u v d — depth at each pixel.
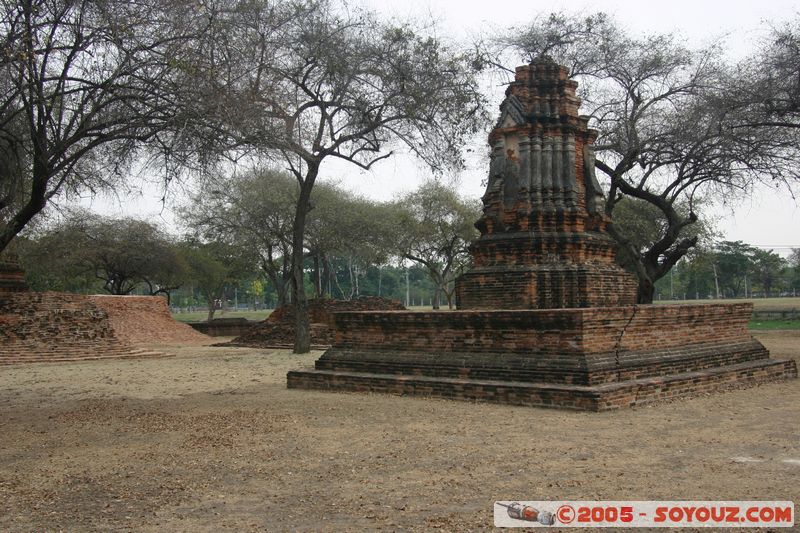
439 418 11.39
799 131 23.80
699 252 47.41
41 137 12.55
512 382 12.81
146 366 24.17
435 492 7.32
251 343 35.22
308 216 43.72
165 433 10.77
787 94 22.44
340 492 7.41
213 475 8.18
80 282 56.44
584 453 8.81
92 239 48.47
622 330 13.09
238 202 41.97
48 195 13.70
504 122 17.12
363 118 25.70
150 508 6.98
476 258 17.03
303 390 15.55
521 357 13.02
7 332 27.80
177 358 27.69
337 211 44.78
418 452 9.10
